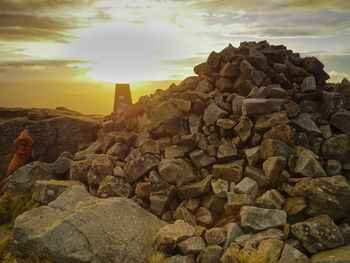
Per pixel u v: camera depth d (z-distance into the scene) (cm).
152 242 396
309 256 363
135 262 361
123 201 454
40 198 521
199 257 364
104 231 378
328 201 390
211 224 443
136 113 719
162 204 459
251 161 483
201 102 600
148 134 616
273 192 433
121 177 530
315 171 432
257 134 519
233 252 356
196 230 414
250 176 465
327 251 350
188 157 557
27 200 547
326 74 706
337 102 557
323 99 570
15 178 584
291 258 335
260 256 340
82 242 354
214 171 486
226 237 390
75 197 459
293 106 541
